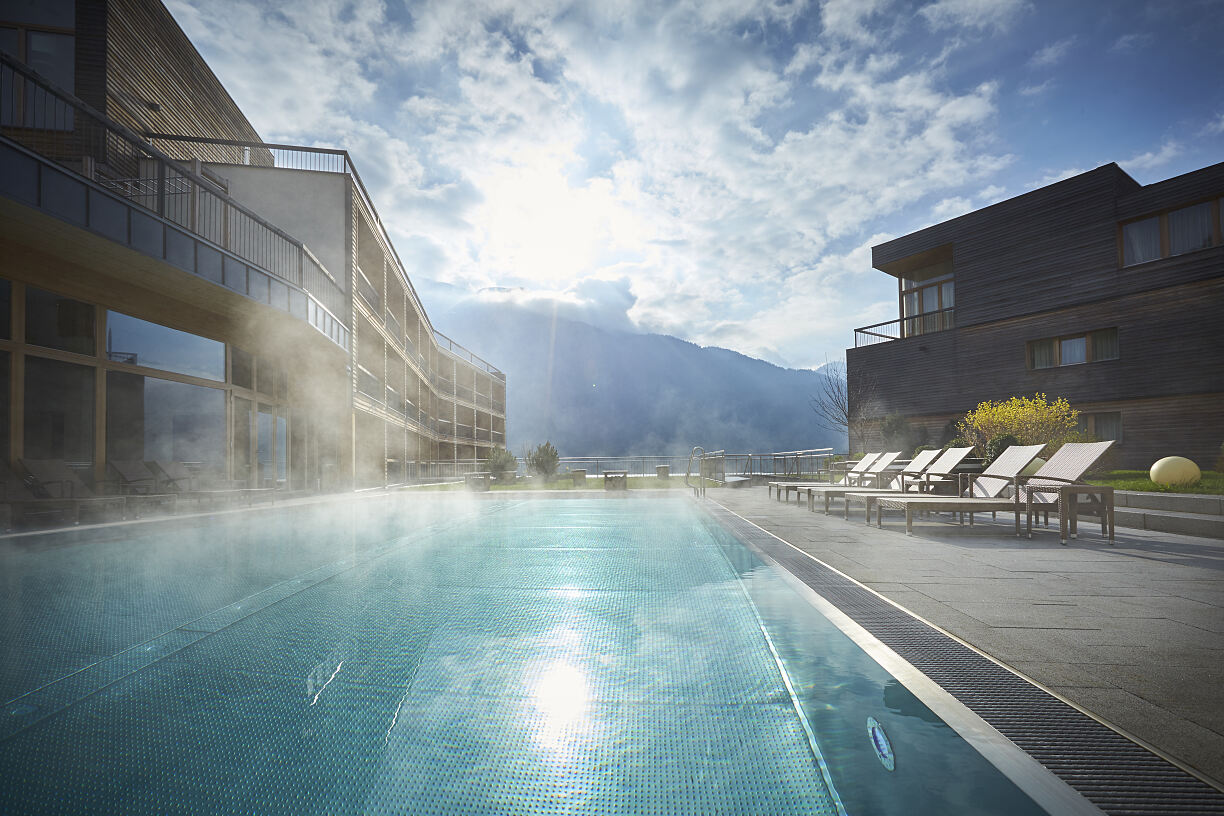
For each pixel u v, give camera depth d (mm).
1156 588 3459
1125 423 15625
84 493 8289
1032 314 17453
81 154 11578
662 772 1588
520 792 1529
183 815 1435
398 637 2834
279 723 1944
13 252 7898
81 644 2758
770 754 1675
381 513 9859
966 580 3699
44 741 1812
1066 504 5461
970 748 1586
